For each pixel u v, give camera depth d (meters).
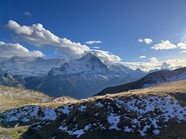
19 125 41.38
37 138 32.72
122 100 36.34
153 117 29.33
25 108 49.50
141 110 32.09
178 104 31.25
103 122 31.67
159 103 32.78
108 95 41.53
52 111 46.19
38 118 44.94
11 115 47.28
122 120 30.41
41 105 50.34
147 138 25.06
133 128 28.06
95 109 35.38
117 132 28.22
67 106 46.16
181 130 24.83
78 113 38.12
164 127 26.53
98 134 28.94
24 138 31.78
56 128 36.06
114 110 33.88
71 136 30.70
